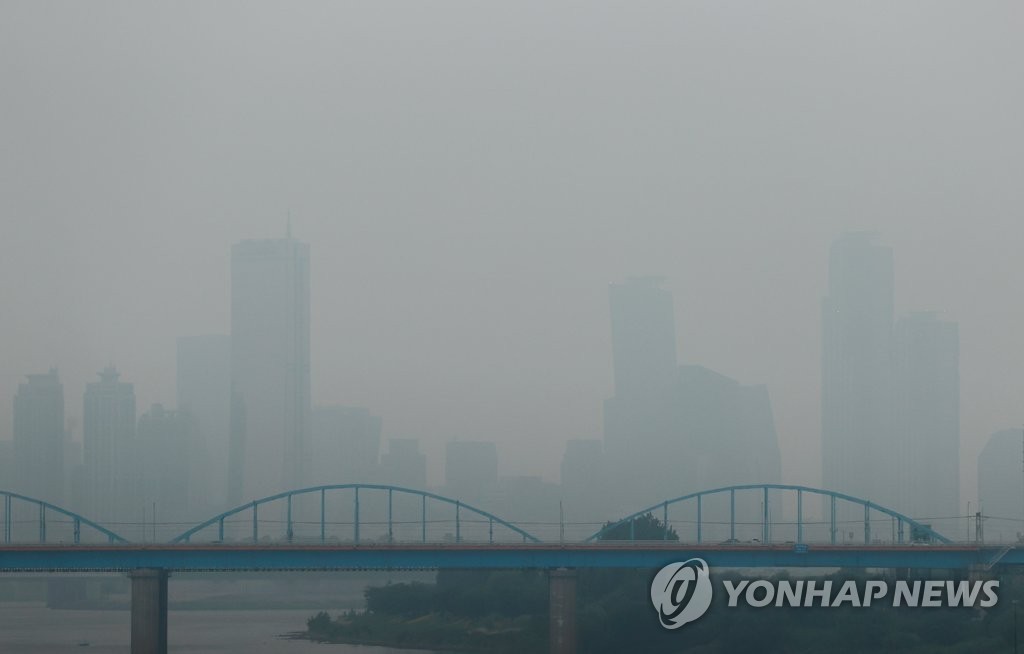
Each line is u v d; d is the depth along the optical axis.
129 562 188.75
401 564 187.62
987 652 165.38
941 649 171.75
